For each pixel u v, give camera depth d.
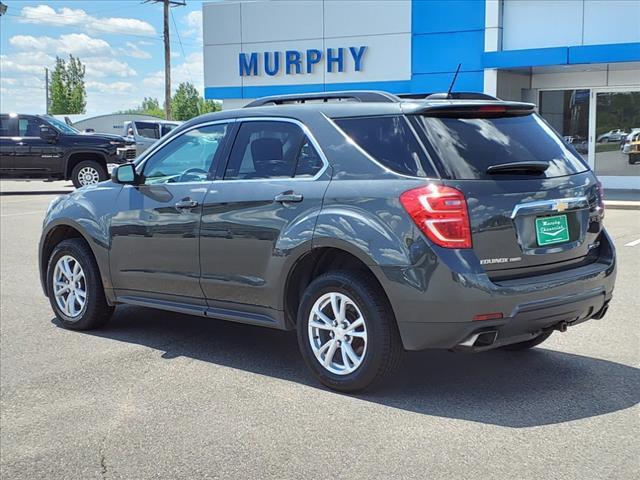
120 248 6.16
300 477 3.73
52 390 5.12
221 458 3.99
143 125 25.05
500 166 4.54
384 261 4.47
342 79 20.95
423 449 4.00
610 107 19.17
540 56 17.78
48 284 6.84
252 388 5.06
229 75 22.48
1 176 20.38
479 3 18.81
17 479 3.85
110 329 6.71
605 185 19.41
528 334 4.64
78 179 20.67
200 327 6.74
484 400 4.72
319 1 20.98
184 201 5.66
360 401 4.74
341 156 4.88
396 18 20.02
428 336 4.43
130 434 4.35
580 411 4.50
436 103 4.71
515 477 3.65
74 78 83.19
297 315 5.11
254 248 5.21
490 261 4.43
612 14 17.55
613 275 5.02
